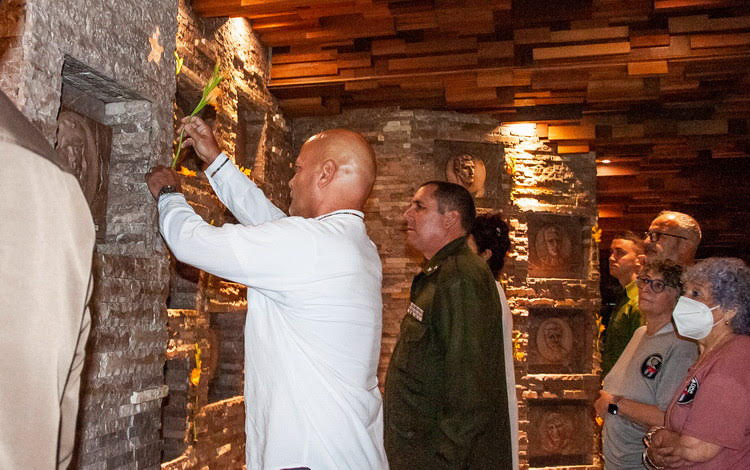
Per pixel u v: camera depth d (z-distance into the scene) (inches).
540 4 161.5
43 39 63.1
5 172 32.3
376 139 205.5
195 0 144.6
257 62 177.5
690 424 74.4
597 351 219.1
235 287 161.9
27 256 32.7
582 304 217.2
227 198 81.7
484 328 83.7
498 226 112.9
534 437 211.2
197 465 138.3
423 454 86.4
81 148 75.0
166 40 85.4
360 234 66.9
